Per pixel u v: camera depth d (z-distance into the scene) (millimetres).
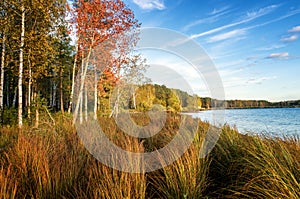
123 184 2389
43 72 12102
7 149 3717
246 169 2836
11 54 10844
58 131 5578
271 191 2197
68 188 2537
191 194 2516
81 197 2299
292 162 2512
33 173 2615
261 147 2959
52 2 10938
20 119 8836
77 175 2758
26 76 11383
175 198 2502
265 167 2512
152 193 2752
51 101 24219
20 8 9773
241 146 3451
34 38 10328
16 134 5406
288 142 3273
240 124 5176
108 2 9766
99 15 9938
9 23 10461
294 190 2064
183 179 2619
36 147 3270
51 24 11773
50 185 2406
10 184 2303
